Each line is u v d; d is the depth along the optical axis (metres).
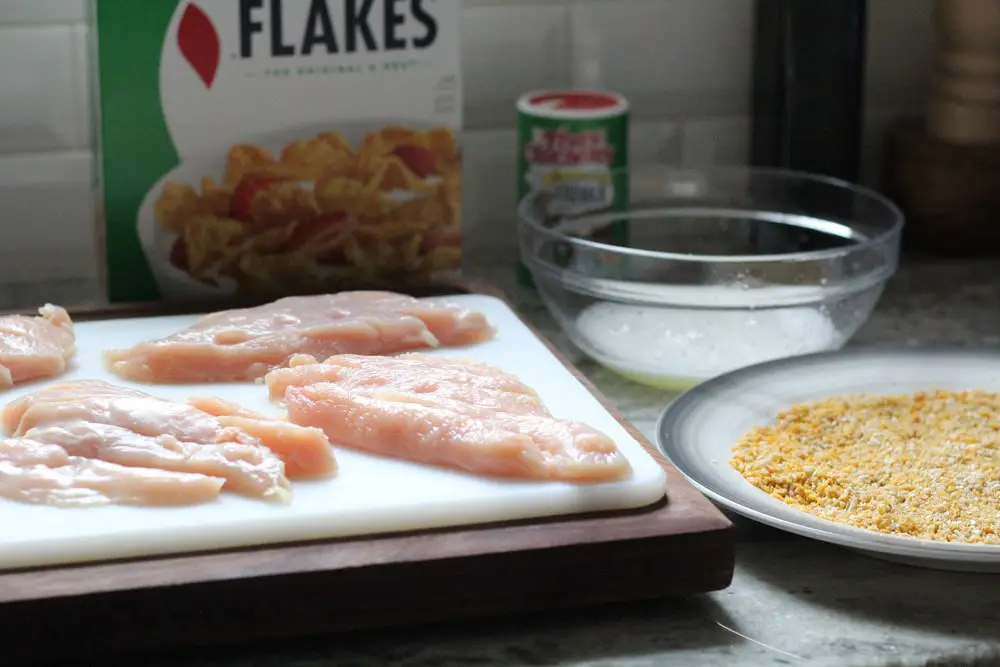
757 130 1.71
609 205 1.58
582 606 0.96
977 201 1.66
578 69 1.69
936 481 1.09
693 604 0.97
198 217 1.38
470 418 1.04
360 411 1.06
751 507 1.00
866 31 1.71
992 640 0.92
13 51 1.48
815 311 1.34
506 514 0.97
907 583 1.00
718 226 1.63
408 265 1.44
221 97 1.34
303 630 0.90
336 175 1.39
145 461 0.99
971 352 1.33
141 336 1.29
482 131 1.68
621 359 1.32
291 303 1.30
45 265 1.56
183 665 0.89
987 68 1.61
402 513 0.95
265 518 0.94
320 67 1.36
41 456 1.00
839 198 1.56
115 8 1.29
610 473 0.99
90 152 1.54
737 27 1.71
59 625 0.87
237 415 1.07
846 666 0.89
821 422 1.19
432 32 1.37
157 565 0.90
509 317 1.35
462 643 0.92
